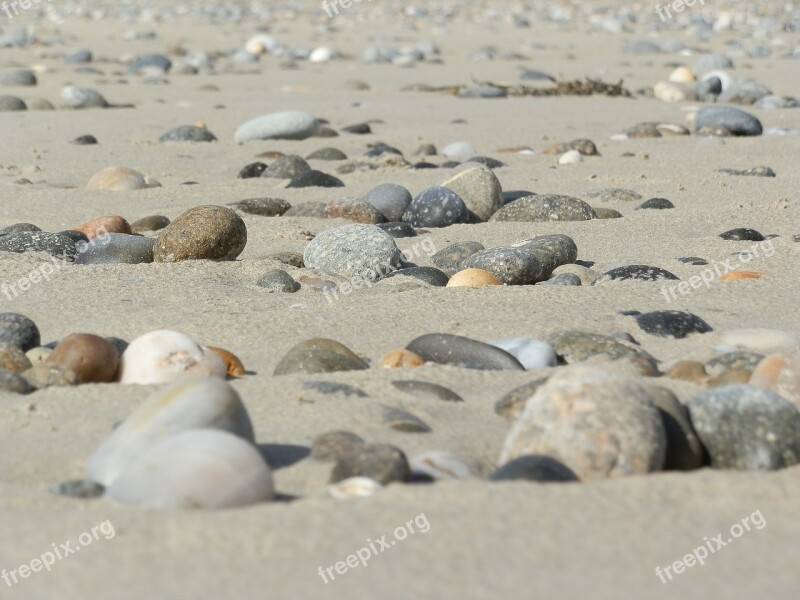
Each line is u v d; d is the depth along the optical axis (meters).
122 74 30.53
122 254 10.39
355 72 31.44
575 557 4.11
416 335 7.97
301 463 5.29
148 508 4.52
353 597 3.83
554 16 52.50
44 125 20.84
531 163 17.05
